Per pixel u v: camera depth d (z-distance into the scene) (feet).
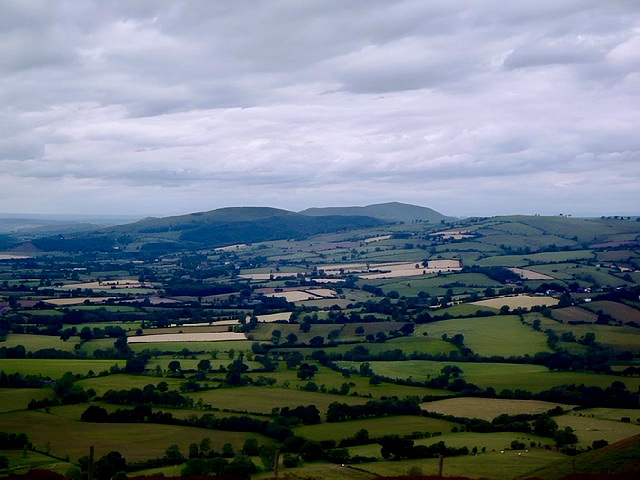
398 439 306.55
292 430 352.69
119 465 285.02
